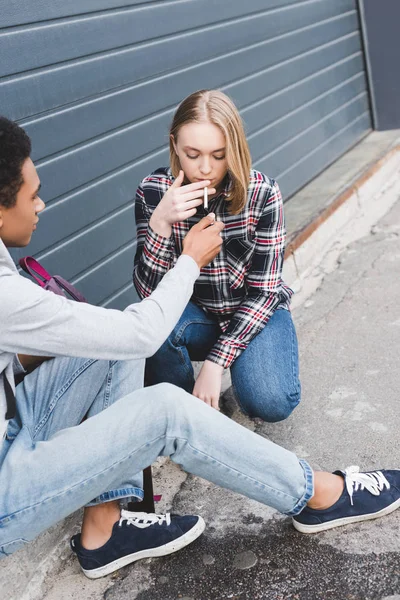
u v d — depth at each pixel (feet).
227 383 10.50
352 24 20.77
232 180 7.71
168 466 8.94
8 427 6.53
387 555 6.97
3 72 9.11
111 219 11.23
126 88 11.47
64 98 10.14
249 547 7.38
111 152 11.16
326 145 18.84
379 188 18.83
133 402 6.43
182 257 6.91
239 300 8.81
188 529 7.27
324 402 9.93
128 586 7.12
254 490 6.77
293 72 17.13
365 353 11.13
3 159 5.61
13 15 9.19
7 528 6.03
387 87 21.59
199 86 13.46
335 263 15.20
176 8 12.68
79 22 10.35
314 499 7.18
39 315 5.76
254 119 15.38
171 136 7.72
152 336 6.27
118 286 11.39
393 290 13.29
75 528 7.99
